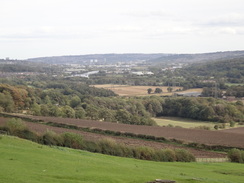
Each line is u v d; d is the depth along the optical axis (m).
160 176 30.91
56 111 111.06
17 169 25.09
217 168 45.28
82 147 46.25
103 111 113.94
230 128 103.62
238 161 54.53
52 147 40.88
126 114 111.50
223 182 31.98
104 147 47.59
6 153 30.03
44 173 25.22
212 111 115.88
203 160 54.78
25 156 29.92
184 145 70.12
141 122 109.44
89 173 27.34
